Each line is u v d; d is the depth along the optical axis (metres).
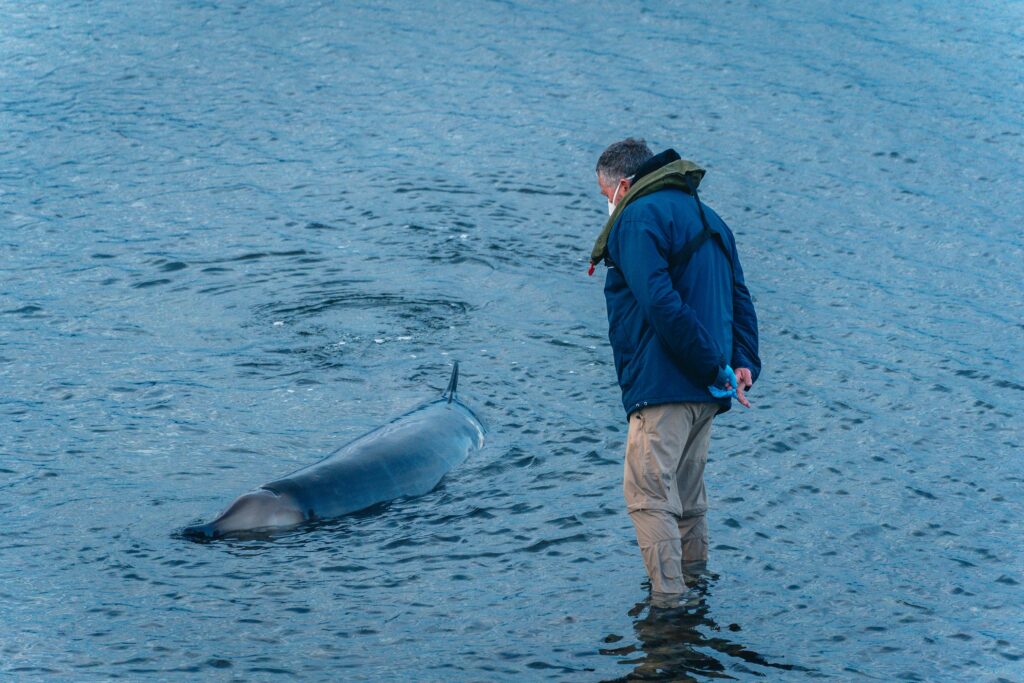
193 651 6.06
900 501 8.26
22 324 11.91
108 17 28.36
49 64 24.34
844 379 10.89
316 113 21.39
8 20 28.05
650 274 6.45
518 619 6.48
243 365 11.00
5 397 10.05
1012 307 13.07
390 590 6.84
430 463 8.58
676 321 6.36
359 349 11.48
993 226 16.06
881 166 18.81
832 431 9.63
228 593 6.77
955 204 17.02
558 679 5.80
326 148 19.44
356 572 7.08
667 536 6.71
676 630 6.34
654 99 22.39
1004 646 6.23
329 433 9.47
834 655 6.09
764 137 20.30
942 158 19.19
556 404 10.15
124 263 13.98
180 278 13.52
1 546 7.34
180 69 24.11
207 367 10.93
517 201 16.95
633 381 6.75
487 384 10.60
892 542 7.59
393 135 20.17
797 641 6.25
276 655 6.04
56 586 6.81
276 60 24.88
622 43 26.36
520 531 7.67
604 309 12.77
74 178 17.59
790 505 8.16
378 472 8.26
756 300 13.26
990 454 9.20
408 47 25.88
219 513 7.82
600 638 6.25
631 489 6.82
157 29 27.25
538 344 11.69
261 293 13.09
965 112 21.66
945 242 15.43
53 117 20.77
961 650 6.18
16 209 16.05
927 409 10.19
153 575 6.98
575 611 6.58
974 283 13.89
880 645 6.23
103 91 22.47
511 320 12.38
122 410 9.86
